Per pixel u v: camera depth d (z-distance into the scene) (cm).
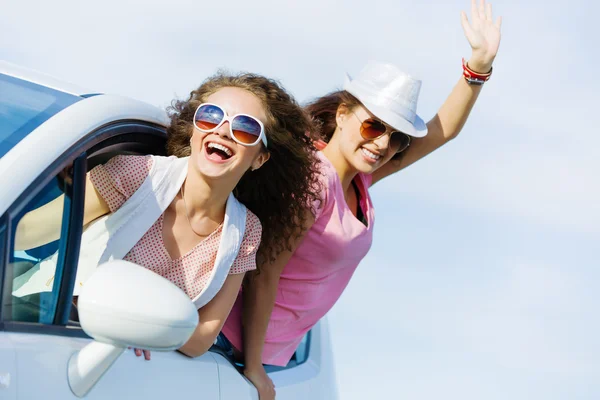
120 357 284
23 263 259
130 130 322
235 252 343
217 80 356
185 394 311
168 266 334
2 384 234
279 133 364
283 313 418
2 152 261
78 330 279
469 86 504
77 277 310
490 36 504
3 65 314
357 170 446
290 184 382
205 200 335
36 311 264
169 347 247
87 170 314
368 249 439
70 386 257
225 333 392
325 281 426
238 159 337
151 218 324
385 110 439
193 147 336
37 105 288
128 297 242
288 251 399
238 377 362
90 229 320
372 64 454
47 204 267
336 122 452
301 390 419
